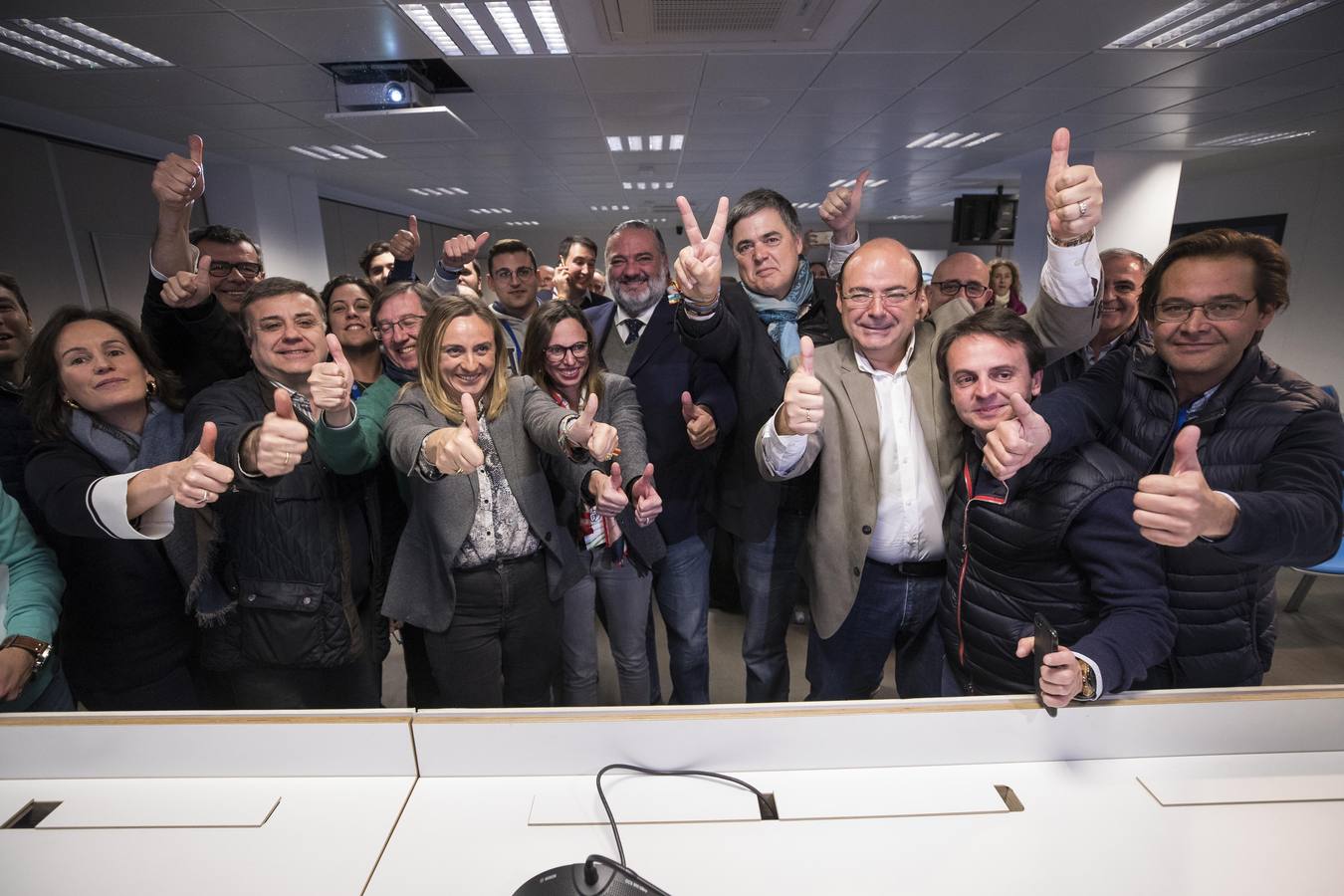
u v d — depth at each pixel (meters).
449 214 10.24
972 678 1.04
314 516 1.13
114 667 1.19
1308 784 0.72
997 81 3.55
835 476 1.19
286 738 0.75
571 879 0.59
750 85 3.57
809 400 0.93
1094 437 0.96
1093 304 1.08
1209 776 0.73
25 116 3.97
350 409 1.04
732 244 1.46
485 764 0.75
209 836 0.68
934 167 6.43
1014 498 0.92
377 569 1.32
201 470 0.76
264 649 1.14
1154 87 3.69
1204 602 0.97
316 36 2.84
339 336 1.60
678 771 0.75
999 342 0.92
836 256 1.73
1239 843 0.65
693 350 1.26
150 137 4.66
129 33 2.79
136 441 1.10
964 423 1.08
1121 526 0.84
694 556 1.54
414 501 1.19
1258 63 3.29
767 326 1.45
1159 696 0.75
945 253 13.31
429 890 0.62
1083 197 0.99
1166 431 1.01
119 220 4.77
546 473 1.31
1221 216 6.71
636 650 1.56
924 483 1.17
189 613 1.19
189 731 0.75
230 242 1.94
